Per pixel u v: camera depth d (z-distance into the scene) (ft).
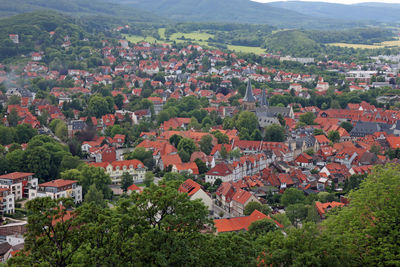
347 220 299.79
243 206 606.55
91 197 641.40
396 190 294.87
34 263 258.78
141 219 280.72
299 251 272.31
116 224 273.13
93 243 273.95
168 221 281.13
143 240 265.95
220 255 274.77
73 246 272.51
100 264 260.42
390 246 266.77
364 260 271.49
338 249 266.57
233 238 291.79
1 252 465.88
